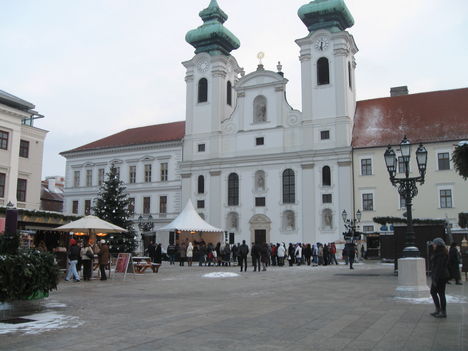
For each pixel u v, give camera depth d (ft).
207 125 195.11
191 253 131.95
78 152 221.05
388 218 139.03
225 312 40.91
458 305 44.39
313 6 183.42
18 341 29.17
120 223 131.34
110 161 214.48
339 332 31.94
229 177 188.96
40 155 143.23
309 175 173.78
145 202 205.26
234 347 27.55
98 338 30.04
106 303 47.39
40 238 122.01
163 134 213.66
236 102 192.24
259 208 180.55
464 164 60.29
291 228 175.22
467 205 153.58
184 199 193.98
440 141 159.53
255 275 89.20
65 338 30.07
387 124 175.11
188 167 194.80
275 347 27.58
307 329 32.99
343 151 168.76
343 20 186.19
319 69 180.04
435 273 37.83
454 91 178.09
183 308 43.60
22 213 106.83
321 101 176.76
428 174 159.53
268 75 186.80
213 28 199.82
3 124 124.98
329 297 52.06
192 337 30.35
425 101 178.60
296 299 50.34
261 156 182.29
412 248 51.60
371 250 156.35
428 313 39.88
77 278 75.05
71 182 222.48
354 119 182.80
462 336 30.60
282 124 182.50
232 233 183.73
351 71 186.60
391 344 28.37
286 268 115.14
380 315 38.99
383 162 165.17
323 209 169.89
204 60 199.52
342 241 153.89
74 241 77.36
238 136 189.37
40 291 42.68
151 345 28.07
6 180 125.49
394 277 82.53
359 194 166.40
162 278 82.28
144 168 207.21
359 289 61.11
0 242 41.06
